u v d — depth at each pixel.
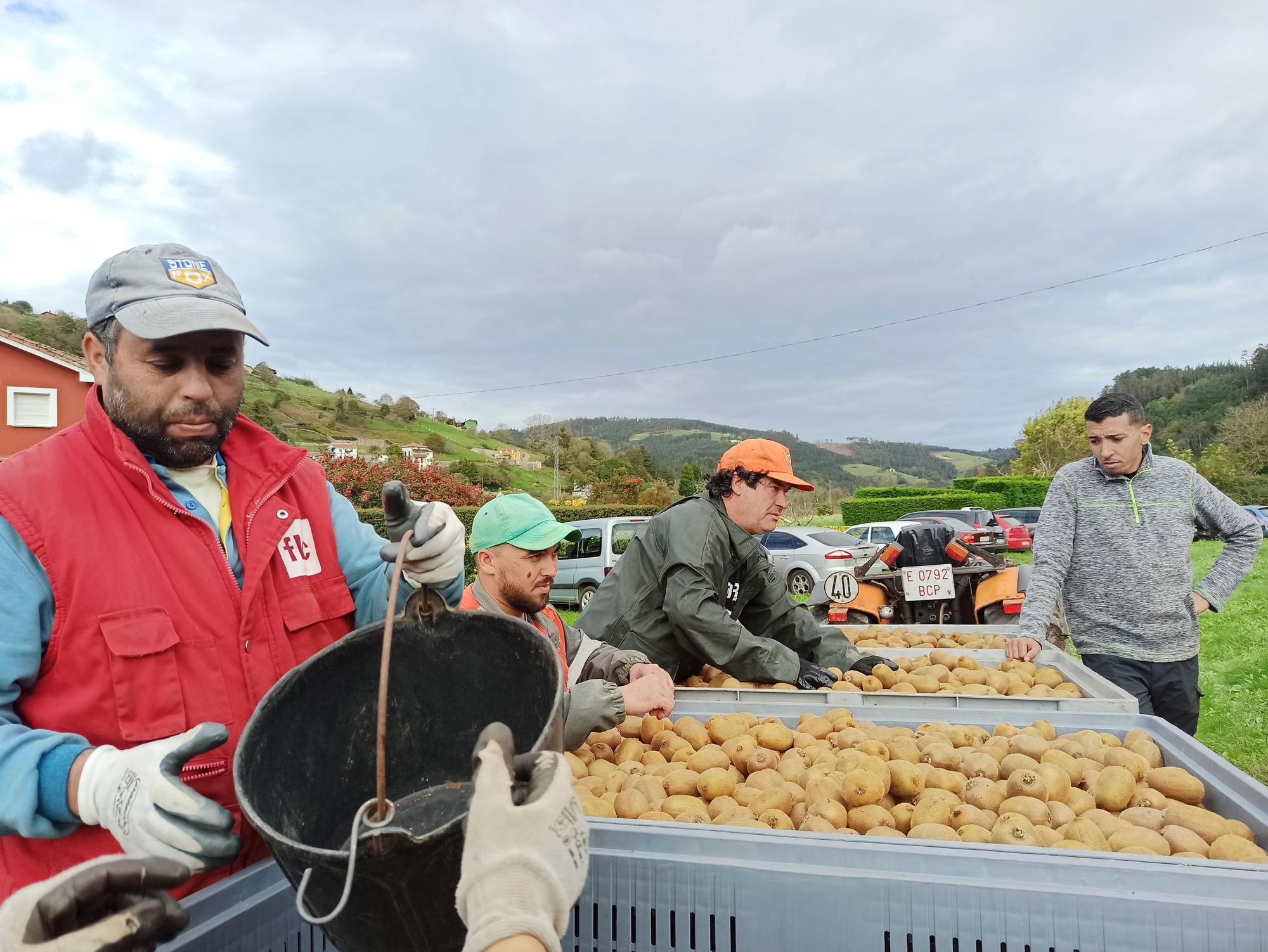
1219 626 8.81
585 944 1.38
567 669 2.66
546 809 0.75
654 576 3.18
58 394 25.78
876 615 7.06
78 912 0.79
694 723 2.48
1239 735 5.06
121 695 1.35
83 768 1.10
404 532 1.21
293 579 1.60
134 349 1.39
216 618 1.47
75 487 1.38
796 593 11.85
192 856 1.01
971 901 1.19
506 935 0.67
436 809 1.18
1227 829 1.65
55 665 1.34
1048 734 2.29
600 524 12.77
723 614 2.97
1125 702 2.42
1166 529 3.27
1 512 1.30
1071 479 3.46
